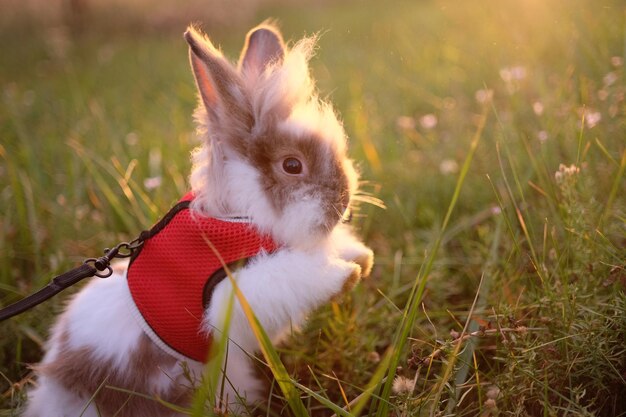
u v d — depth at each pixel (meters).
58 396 0.51
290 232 0.50
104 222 0.79
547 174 0.64
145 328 0.50
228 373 0.54
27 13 2.95
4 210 0.81
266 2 2.71
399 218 0.79
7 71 2.06
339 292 0.51
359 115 0.99
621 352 0.47
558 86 0.86
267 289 0.49
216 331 0.49
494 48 1.19
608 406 0.48
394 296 0.66
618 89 0.74
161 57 1.99
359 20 2.03
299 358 0.60
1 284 0.67
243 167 0.51
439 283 0.65
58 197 0.82
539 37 1.11
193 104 1.33
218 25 2.45
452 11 1.61
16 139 1.15
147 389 0.50
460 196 0.79
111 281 0.54
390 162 0.90
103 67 1.94
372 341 0.59
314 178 0.51
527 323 0.54
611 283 0.51
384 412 0.45
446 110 1.06
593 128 0.70
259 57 0.57
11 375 0.61
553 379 0.48
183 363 0.48
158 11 2.70
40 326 0.64
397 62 1.44
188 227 0.50
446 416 0.45
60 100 1.49
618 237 0.58
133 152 0.98
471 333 0.51
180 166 0.90
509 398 0.47
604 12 0.98
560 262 0.56
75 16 2.71
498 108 0.95
